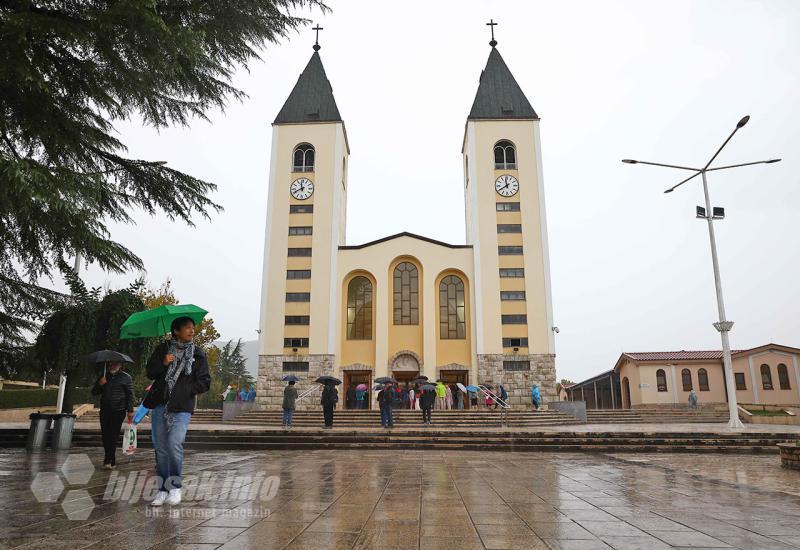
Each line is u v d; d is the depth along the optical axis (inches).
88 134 303.0
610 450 558.9
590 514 208.8
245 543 158.2
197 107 357.1
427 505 225.9
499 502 235.1
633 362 1562.5
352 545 158.6
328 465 390.3
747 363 1492.4
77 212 257.4
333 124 1465.3
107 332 495.5
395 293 1393.9
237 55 337.4
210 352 1759.4
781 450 398.0
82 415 1041.5
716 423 1067.3
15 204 244.1
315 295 1343.5
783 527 187.2
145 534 166.9
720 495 259.0
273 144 1456.7
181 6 296.0
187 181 354.3
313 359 1304.1
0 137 273.4
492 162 1429.6
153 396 222.7
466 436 595.8
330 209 1401.3
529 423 940.0
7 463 373.1
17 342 374.9
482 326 1317.7
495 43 1585.9
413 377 1348.4
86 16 261.1
